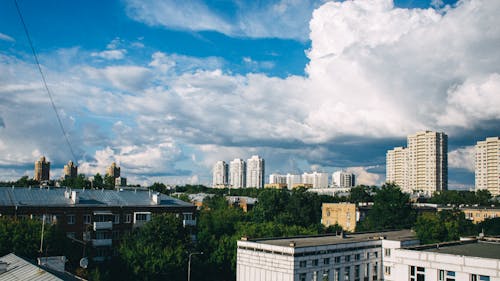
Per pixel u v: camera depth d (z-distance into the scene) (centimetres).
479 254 4734
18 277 3519
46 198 8694
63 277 3431
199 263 8056
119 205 9181
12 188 8712
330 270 7100
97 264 7706
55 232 7044
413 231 9612
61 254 7000
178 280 7388
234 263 8338
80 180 14738
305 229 10775
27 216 7969
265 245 6981
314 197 14862
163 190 19188
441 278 4406
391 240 8112
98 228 8556
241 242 7425
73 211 8525
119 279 7194
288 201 14388
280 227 10450
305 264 6669
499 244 5794
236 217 12156
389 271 8081
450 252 4894
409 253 4644
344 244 7394
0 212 7706
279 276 6675
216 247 8700
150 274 7031
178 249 7475
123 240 7919
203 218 10900
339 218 14538
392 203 12056
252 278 7156
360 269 7706
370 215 12562
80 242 7981
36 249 6562
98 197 9450
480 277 4141
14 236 6469
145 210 9581
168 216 8144
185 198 18512
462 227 11056
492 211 17025
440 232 8919
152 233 7756
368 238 8362
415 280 4584
